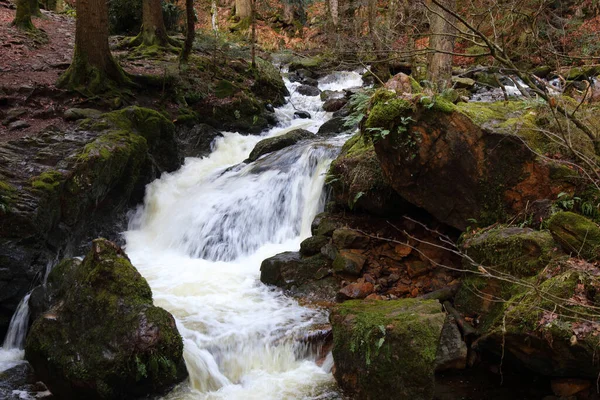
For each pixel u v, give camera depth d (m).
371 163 6.89
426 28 11.30
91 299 5.09
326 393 4.77
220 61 14.70
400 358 4.38
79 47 11.04
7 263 6.32
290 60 17.97
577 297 4.14
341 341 4.78
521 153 5.31
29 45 13.93
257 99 13.38
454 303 5.30
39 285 6.80
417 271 6.15
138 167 9.20
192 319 5.80
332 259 6.57
